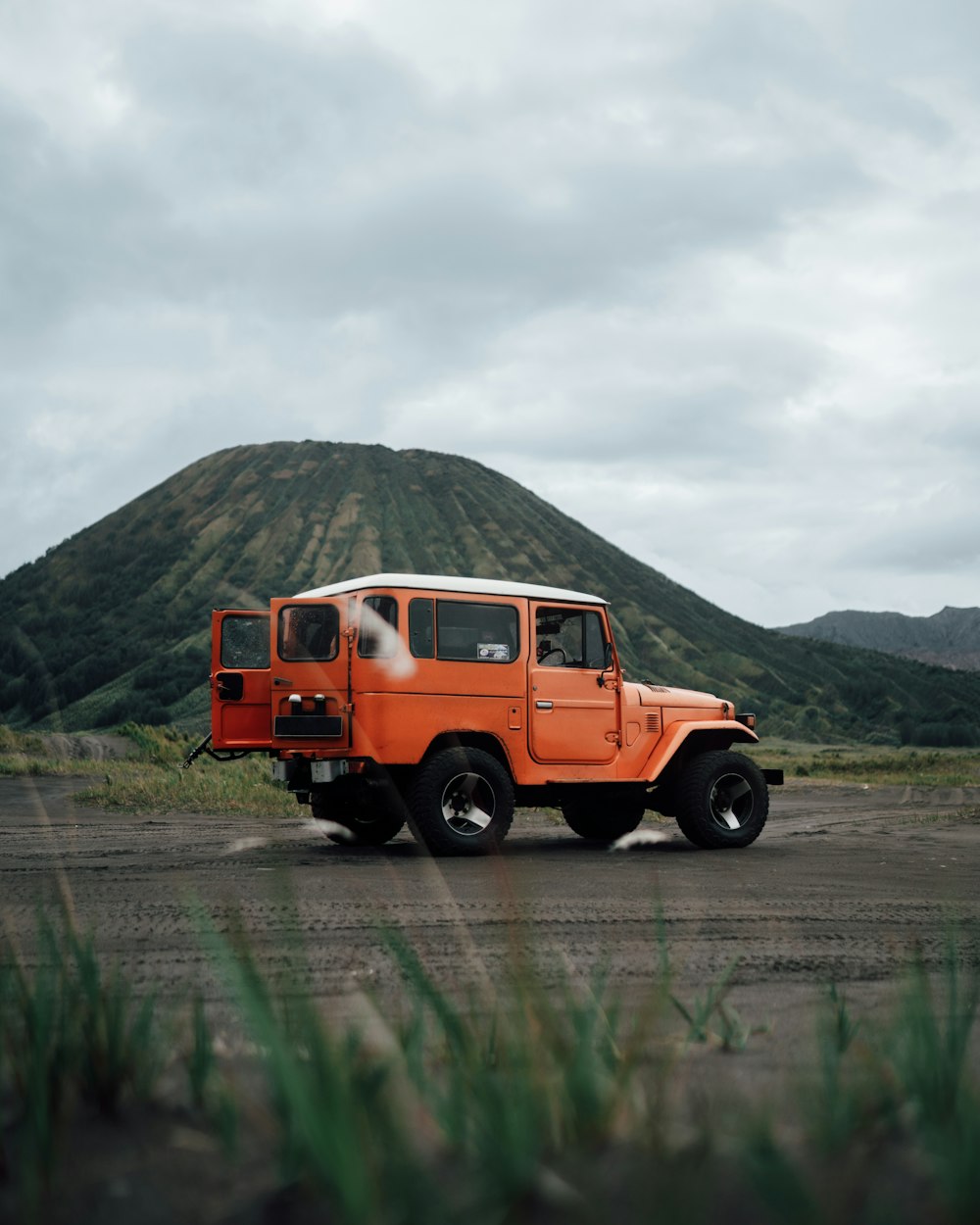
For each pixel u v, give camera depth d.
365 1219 1.30
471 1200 1.38
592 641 10.59
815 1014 3.26
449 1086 1.84
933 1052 1.86
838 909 6.09
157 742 23.42
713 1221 1.34
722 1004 3.31
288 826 12.06
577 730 10.37
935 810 17.53
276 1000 2.43
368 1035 2.21
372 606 9.68
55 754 22.27
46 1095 1.79
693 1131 1.67
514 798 9.87
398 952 2.21
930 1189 1.43
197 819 12.84
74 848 9.41
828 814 16.73
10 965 2.31
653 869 8.35
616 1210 1.36
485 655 10.04
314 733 9.61
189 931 4.86
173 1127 1.81
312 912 5.62
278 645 9.80
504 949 4.58
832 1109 1.73
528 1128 1.51
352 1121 1.48
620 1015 3.02
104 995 2.15
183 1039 2.51
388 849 9.95
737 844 10.62
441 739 9.92
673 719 10.91
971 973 4.11
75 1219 1.47
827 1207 1.37
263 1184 1.53
